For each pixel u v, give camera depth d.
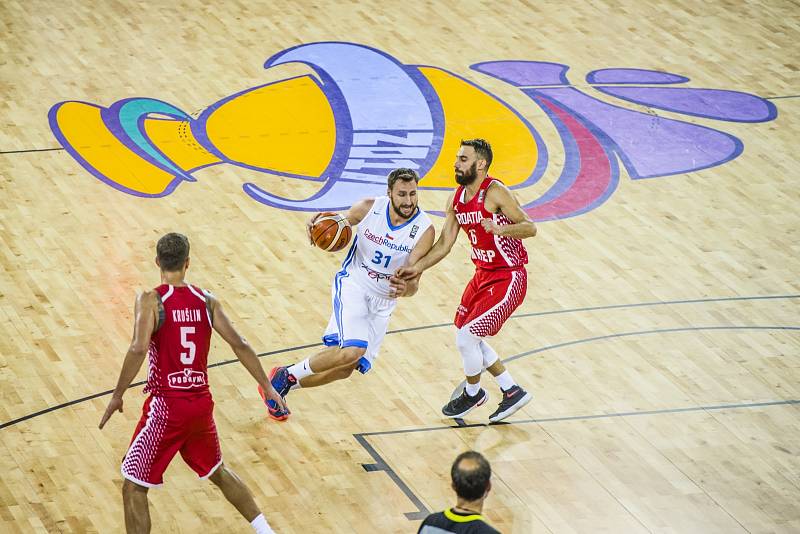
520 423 21.69
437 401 22.27
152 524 18.17
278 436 20.81
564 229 29.55
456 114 35.19
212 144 32.59
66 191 29.56
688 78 38.69
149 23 39.50
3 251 26.67
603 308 25.95
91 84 35.09
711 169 33.12
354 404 21.98
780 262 28.42
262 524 17.41
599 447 20.95
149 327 16.39
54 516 18.20
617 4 44.22
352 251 21.12
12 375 22.09
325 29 40.03
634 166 33.06
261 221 28.97
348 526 18.39
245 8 41.28
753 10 44.44
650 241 29.19
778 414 22.19
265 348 23.58
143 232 28.02
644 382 23.12
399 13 41.84
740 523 18.89
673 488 19.80
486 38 40.47
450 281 26.84
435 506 19.06
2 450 19.83
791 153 34.25
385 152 32.84
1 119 32.72
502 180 31.83
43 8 40.00
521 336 24.69
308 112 34.66
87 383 22.02
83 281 25.70
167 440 16.70
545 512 18.95
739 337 24.94
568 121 35.31
